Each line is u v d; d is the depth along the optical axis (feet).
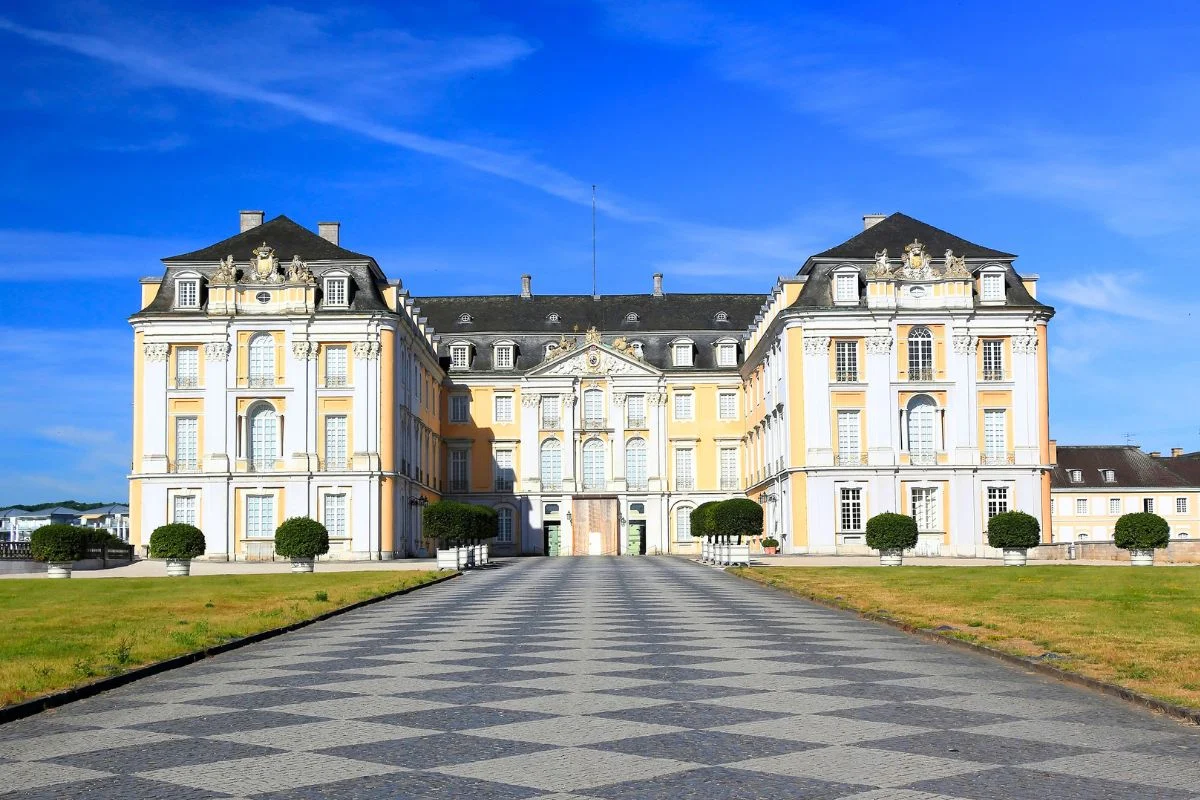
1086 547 189.78
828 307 229.45
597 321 302.66
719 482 290.15
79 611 88.69
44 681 49.98
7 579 147.54
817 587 114.52
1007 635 66.18
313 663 60.29
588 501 289.12
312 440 225.56
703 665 57.47
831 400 229.66
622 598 109.29
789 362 230.89
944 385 229.86
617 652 63.10
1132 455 346.95
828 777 33.99
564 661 59.26
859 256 233.35
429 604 103.60
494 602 105.29
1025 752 37.22
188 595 107.34
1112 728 41.14
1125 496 338.54
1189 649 58.08
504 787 33.06
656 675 53.88
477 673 55.11
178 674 56.80
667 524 288.92
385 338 227.61
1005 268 235.20
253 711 45.47
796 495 229.04
